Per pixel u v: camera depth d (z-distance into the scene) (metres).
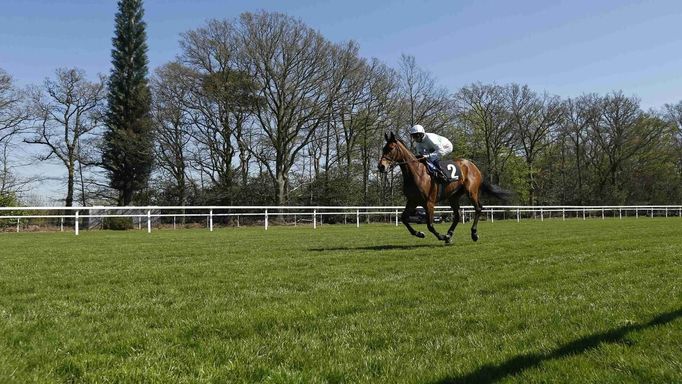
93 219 34.97
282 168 38.22
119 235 19.98
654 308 4.79
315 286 6.55
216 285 6.70
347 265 8.62
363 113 41.56
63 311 5.16
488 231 18.88
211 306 5.35
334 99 37.34
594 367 3.23
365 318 4.74
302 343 3.94
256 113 38.62
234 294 6.07
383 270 7.96
